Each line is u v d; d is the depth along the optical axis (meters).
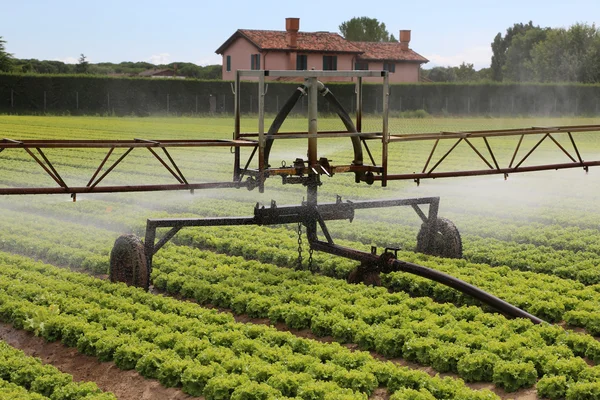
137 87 66.00
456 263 14.63
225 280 13.27
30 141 12.16
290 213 13.59
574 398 8.78
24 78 64.31
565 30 101.31
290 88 66.94
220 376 9.14
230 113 67.12
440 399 8.88
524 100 70.69
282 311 11.72
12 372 9.49
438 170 30.58
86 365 10.27
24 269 14.17
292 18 71.75
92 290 12.66
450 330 10.55
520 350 9.82
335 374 9.24
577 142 45.16
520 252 15.88
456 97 70.12
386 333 10.54
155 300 12.07
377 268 12.80
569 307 12.06
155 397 9.35
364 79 77.56
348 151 38.19
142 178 27.19
